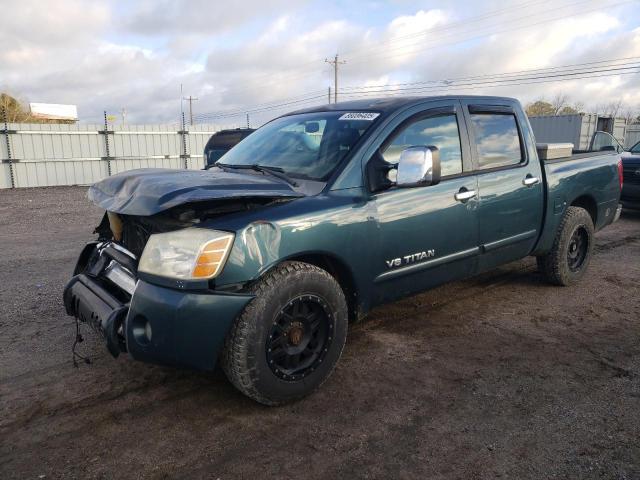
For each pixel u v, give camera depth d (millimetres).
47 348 3938
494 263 4496
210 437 2814
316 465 2582
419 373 3537
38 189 19719
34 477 2490
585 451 2686
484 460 2615
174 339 2732
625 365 3664
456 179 4012
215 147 11969
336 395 3248
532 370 3584
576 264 5543
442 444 2748
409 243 3643
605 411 3064
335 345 3266
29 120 32500
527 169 4672
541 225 4914
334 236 3182
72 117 34000
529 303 4961
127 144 22641
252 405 3135
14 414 3037
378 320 4512
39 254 7340
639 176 9500
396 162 3629
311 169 3529
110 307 2975
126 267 3150
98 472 2531
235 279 2789
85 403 3158
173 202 2658
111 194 3148
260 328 2867
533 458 2631
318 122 3979
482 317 4598
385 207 3480
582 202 5641
